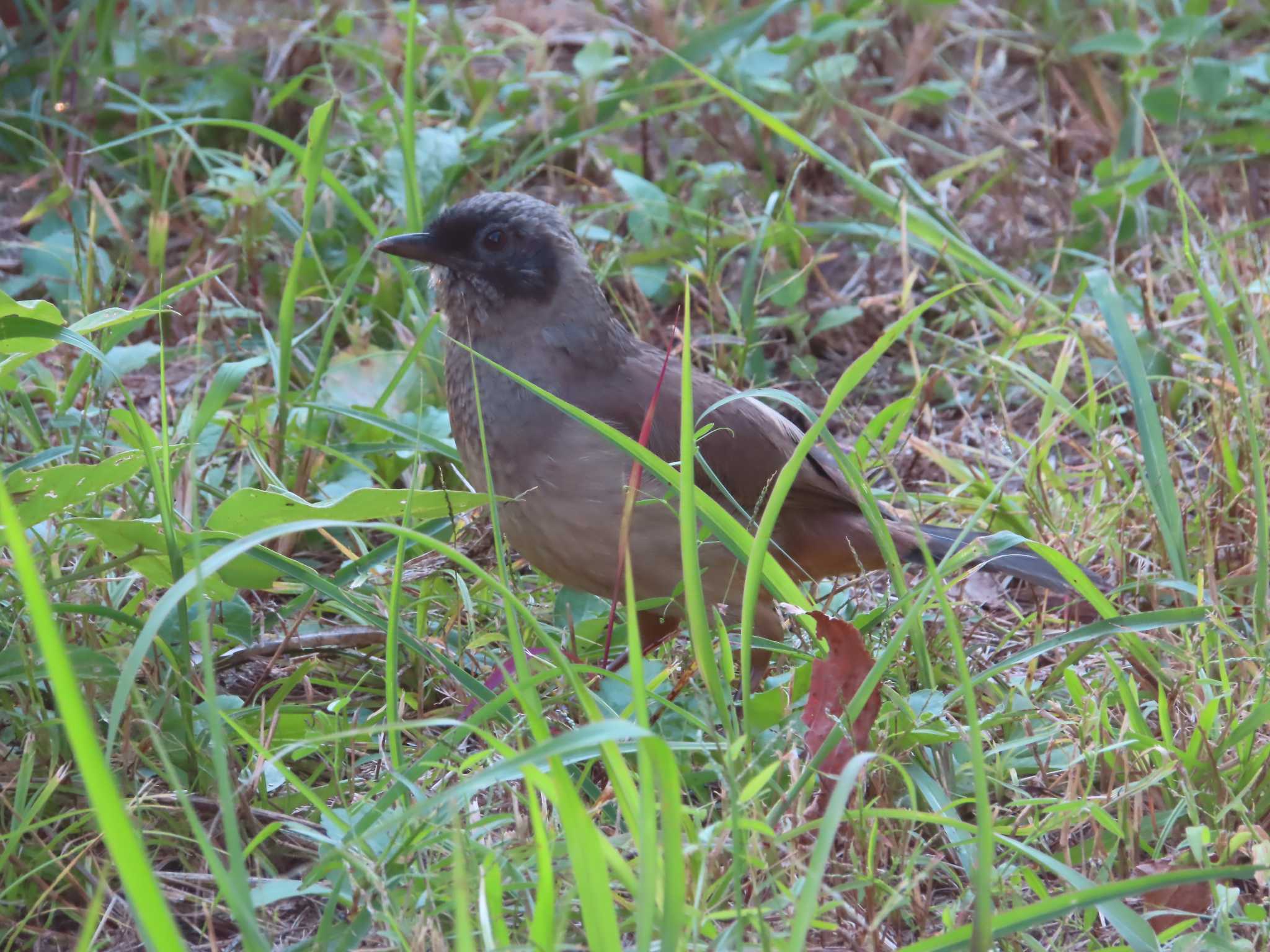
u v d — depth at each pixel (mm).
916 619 7164
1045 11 16250
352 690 7832
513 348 8422
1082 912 6016
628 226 13086
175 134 13750
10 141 14008
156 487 6934
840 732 6184
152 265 11930
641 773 5039
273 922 6145
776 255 12758
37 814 6309
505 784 6473
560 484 8133
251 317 11633
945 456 10672
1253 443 8094
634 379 8633
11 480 7094
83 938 4633
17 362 7234
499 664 7164
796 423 11516
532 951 4996
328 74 13430
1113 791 6793
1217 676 7824
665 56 14523
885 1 16016
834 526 9117
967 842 6348
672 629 8938
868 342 12594
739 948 5066
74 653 6801
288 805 6887
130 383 11281
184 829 6520
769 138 14516
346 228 12758
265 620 8547
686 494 6031
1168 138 14648
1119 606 9070
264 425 9820
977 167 14273
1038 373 11641
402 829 5922
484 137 13227
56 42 14820
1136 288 12773
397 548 7840
